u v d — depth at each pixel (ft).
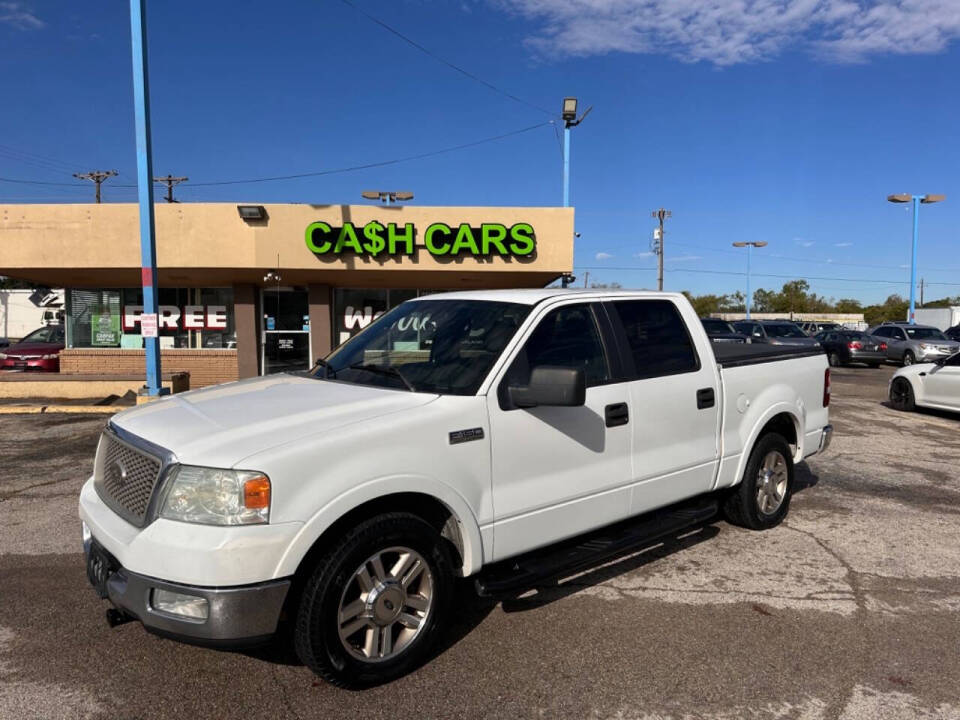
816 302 267.39
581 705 10.21
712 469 15.94
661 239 150.61
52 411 38.11
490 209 49.52
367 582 10.41
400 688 10.62
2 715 9.83
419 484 10.62
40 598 13.74
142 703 10.16
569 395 11.05
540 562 12.86
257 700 10.26
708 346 16.01
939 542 17.37
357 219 48.73
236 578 9.13
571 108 65.87
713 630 12.57
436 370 12.36
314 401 11.48
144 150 37.88
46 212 46.78
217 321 58.18
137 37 37.11
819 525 18.65
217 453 9.57
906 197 98.99
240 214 47.26
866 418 38.50
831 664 11.39
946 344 76.02
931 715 10.00
